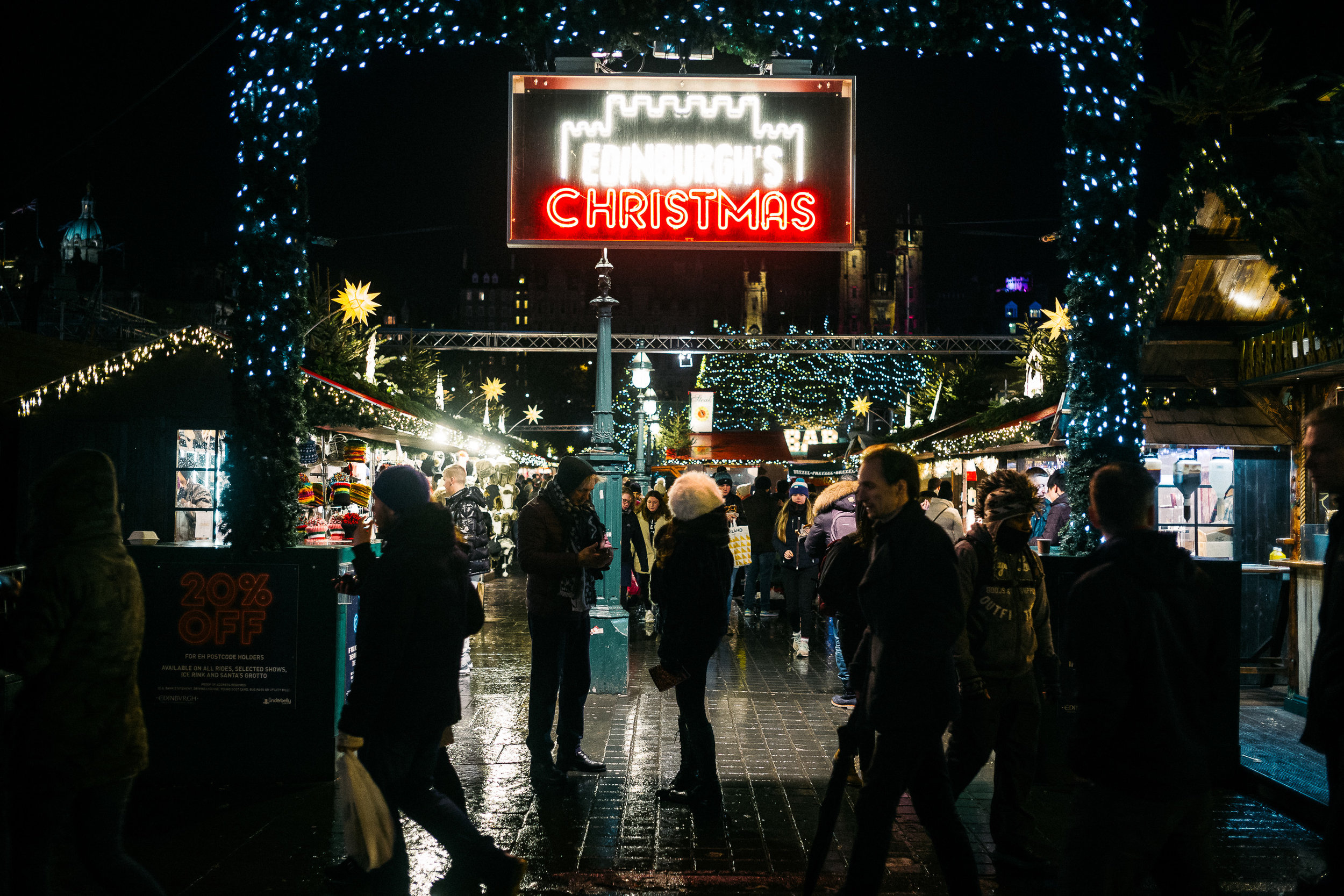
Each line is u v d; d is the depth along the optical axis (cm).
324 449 1352
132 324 2333
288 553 588
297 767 582
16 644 307
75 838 321
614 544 892
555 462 4303
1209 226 865
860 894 359
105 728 318
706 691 881
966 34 635
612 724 748
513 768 620
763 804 548
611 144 709
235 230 605
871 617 373
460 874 381
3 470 1306
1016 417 1323
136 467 1334
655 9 633
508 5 625
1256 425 1030
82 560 318
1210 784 285
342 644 596
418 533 371
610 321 955
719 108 712
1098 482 303
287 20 606
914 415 3300
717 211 709
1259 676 884
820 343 3328
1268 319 962
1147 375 1018
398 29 623
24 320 1816
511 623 1323
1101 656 280
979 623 456
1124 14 620
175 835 490
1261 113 758
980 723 452
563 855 469
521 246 707
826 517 773
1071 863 286
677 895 422
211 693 586
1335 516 316
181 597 588
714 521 538
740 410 5888
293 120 612
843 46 654
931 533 369
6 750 418
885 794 359
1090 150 622
